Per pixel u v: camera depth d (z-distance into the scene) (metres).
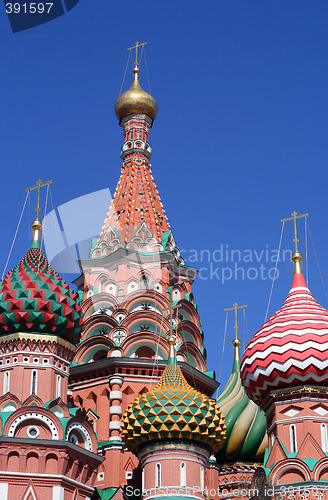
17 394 55.53
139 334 65.06
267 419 58.50
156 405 56.38
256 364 58.06
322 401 56.78
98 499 59.47
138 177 73.31
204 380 66.50
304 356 56.72
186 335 67.31
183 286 69.06
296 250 63.19
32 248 60.81
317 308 59.66
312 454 55.09
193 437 56.25
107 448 61.38
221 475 67.12
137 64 78.19
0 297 57.31
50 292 57.47
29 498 52.62
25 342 56.72
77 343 59.94
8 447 53.19
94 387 64.38
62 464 53.75
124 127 76.44
